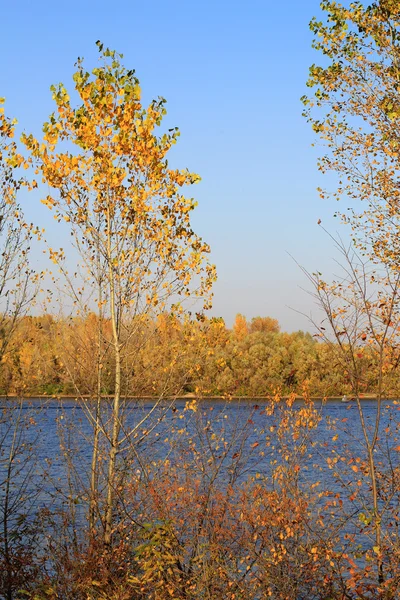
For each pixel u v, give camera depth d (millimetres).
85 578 9031
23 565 9953
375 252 11414
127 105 10070
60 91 10070
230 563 9016
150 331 10375
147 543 9102
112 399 10602
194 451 9680
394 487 8578
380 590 7770
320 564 8570
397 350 8172
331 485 10617
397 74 10883
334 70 11539
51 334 10844
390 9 10734
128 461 9930
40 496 12727
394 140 10406
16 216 12703
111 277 10414
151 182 10273
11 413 11953
